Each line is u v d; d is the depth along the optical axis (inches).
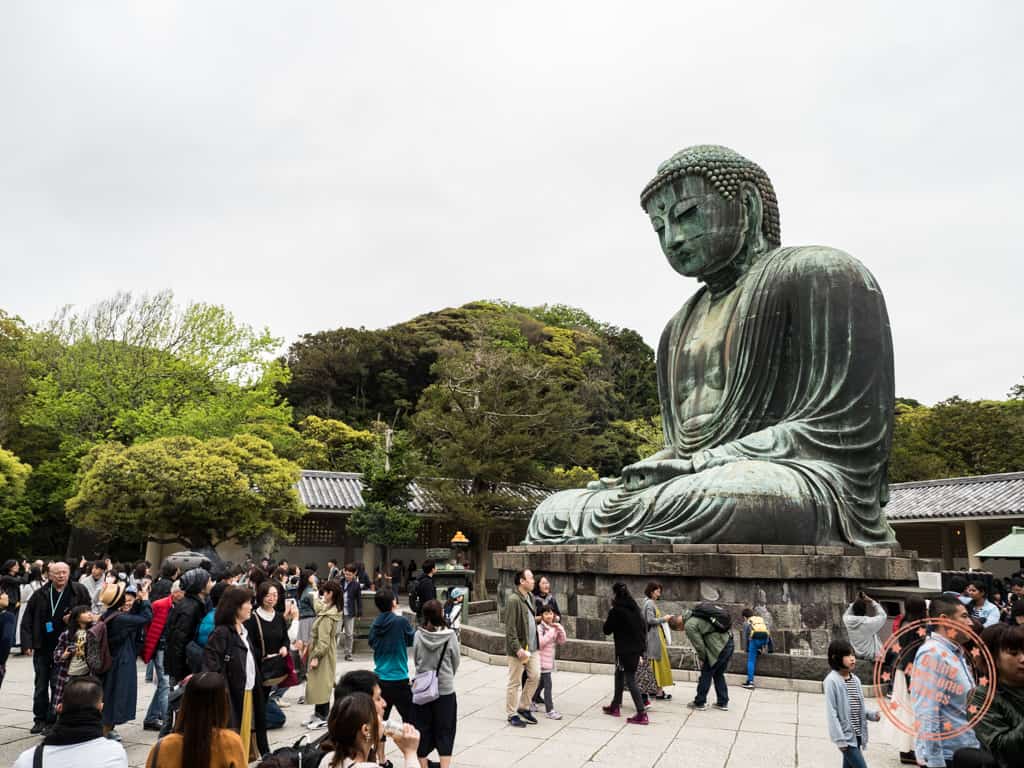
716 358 663.8
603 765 283.3
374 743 151.9
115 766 158.2
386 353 2149.4
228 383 1368.1
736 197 667.4
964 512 1075.3
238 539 1142.3
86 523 1035.9
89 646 296.4
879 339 591.2
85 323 1382.9
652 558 506.0
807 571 474.3
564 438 1246.9
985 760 144.4
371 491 1194.6
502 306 2696.9
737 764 284.7
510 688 344.2
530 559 587.2
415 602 613.9
